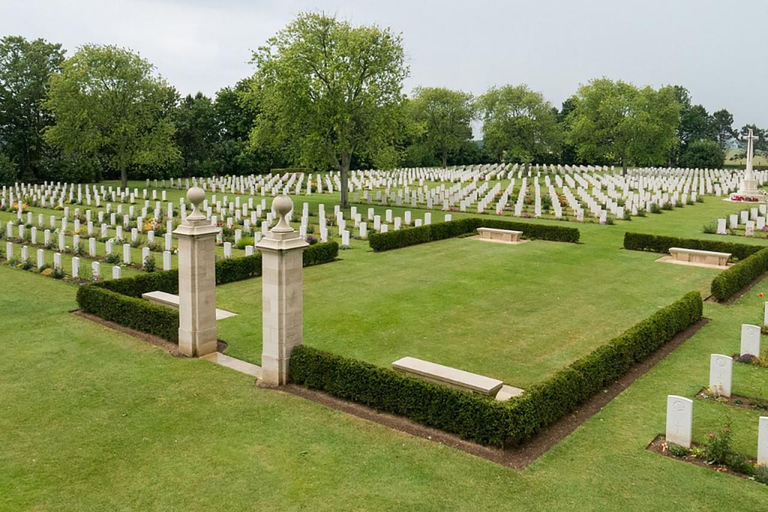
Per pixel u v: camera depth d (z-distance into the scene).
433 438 10.42
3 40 69.50
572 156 105.44
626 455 9.80
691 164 97.94
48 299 19.50
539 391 10.56
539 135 90.00
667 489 8.80
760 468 9.03
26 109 70.19
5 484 9.01
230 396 12.23
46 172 69.44
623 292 20.88
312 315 18.06
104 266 24.53
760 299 19.78
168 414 11.40
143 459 9.74
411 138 88.56
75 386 12.70
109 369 13.66
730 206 45.75
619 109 76.06
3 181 60.62
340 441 10.32
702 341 15.62
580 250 28.81
